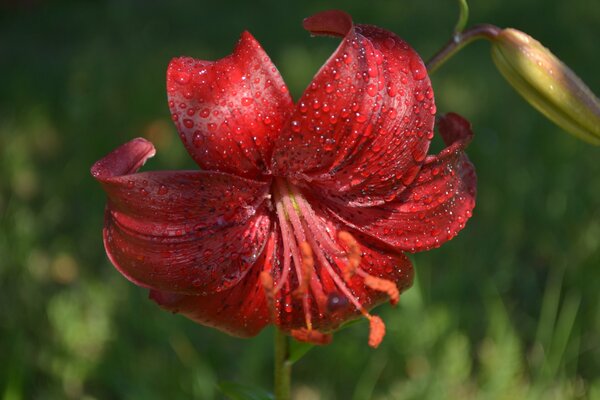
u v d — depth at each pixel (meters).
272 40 1.23
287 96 0.34
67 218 0.72
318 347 0.56
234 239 0.35
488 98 0.94
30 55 1.19
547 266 0.64
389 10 1.35
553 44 1.16
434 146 0.78
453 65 1.07
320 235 0.36
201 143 0.34
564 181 0.71
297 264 0.36
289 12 1.38
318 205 0.37
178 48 1.19
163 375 0.53
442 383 0.52
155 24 1.34
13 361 0.51
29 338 0.57
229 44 1.23
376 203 0.36
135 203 0.33
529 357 0.56
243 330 0.37
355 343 0.55
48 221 0.71
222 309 0.36
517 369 0.53
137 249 0.34
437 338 0.54
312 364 0.56
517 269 0.63
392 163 0.35
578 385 0.54
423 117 0.34
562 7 1.29
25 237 0.64
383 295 0.37
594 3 1.30
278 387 0.41
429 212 0.36
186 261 0.34
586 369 0.55
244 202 0.35
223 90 0.33
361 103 0.33
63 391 0.53
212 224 0.34
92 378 0.54
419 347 0.54
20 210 0.69
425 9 1.35
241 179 0.34
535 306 0.60
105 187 0.33
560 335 0.53
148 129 0.88
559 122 0.40
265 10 1.40
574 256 0.62
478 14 1.29
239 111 0.34
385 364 0.55
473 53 1.13
